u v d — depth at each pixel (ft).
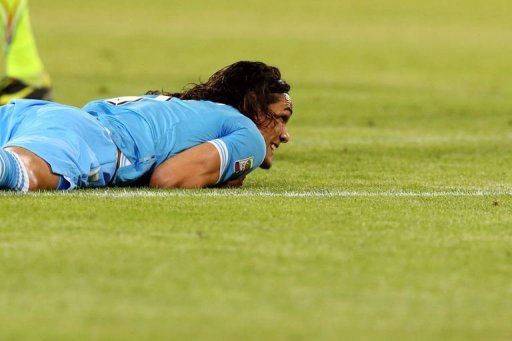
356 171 108.27
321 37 356.38
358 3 484.33
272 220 72.74
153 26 381.19
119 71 244.63
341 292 55.93
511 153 128.47
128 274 58.08
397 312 52.90
